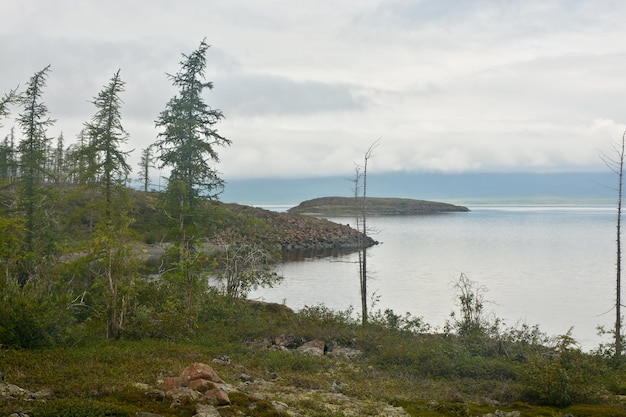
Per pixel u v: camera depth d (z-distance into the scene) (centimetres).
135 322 1997
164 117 3278
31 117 2983
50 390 1091
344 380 1520
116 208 3256
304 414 1089
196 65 3269
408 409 1243
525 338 2167
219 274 3178
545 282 5191
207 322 2369
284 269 6222
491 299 4228
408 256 7725
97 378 1198
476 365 1727
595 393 1415
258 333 2208
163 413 977
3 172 3228
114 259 2014
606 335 3075
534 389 1389
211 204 3347
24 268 2306
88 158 3338
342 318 2488
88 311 2188
